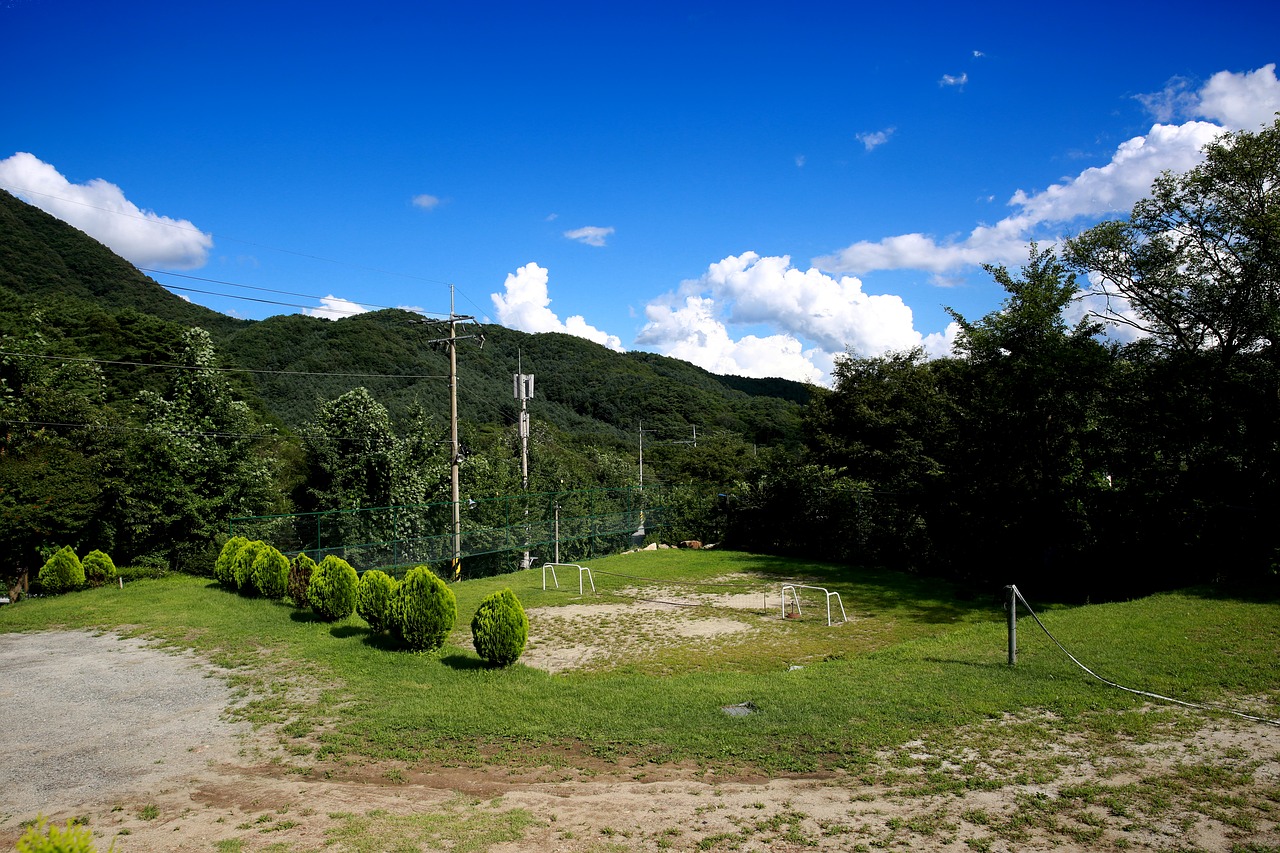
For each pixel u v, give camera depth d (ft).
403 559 78.59
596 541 105.91
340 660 38.99
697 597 66.80
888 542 84.33
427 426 98.07
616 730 28.14
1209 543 55.11
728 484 110.52
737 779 23.25
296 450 103.81
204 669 38.42
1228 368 56.39
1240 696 28.40
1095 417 61.46
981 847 17.97
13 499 62.03
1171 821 18.86
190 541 78.84
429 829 19.92
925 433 96.12
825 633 51.29
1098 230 66.08
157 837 19.69
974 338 66.80
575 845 18.84
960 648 38.24
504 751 26.50
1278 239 57.06
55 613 52.13
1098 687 30.22
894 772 22.99
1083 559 63.36
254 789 23.40
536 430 134.21
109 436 74.02
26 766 25.70
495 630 36.94
